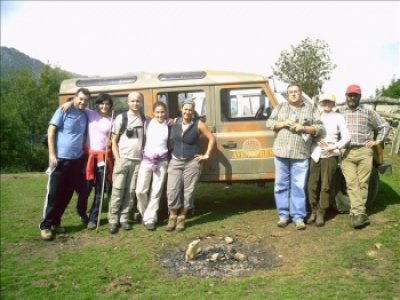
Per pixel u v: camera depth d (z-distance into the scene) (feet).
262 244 16.56
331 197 19.06
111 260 15.90
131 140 18.78
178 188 18.54
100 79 21.54
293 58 58.03
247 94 19.86
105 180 19.89
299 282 13.06
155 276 14.25
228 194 26.17
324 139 17.71
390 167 18.66
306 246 15.97
